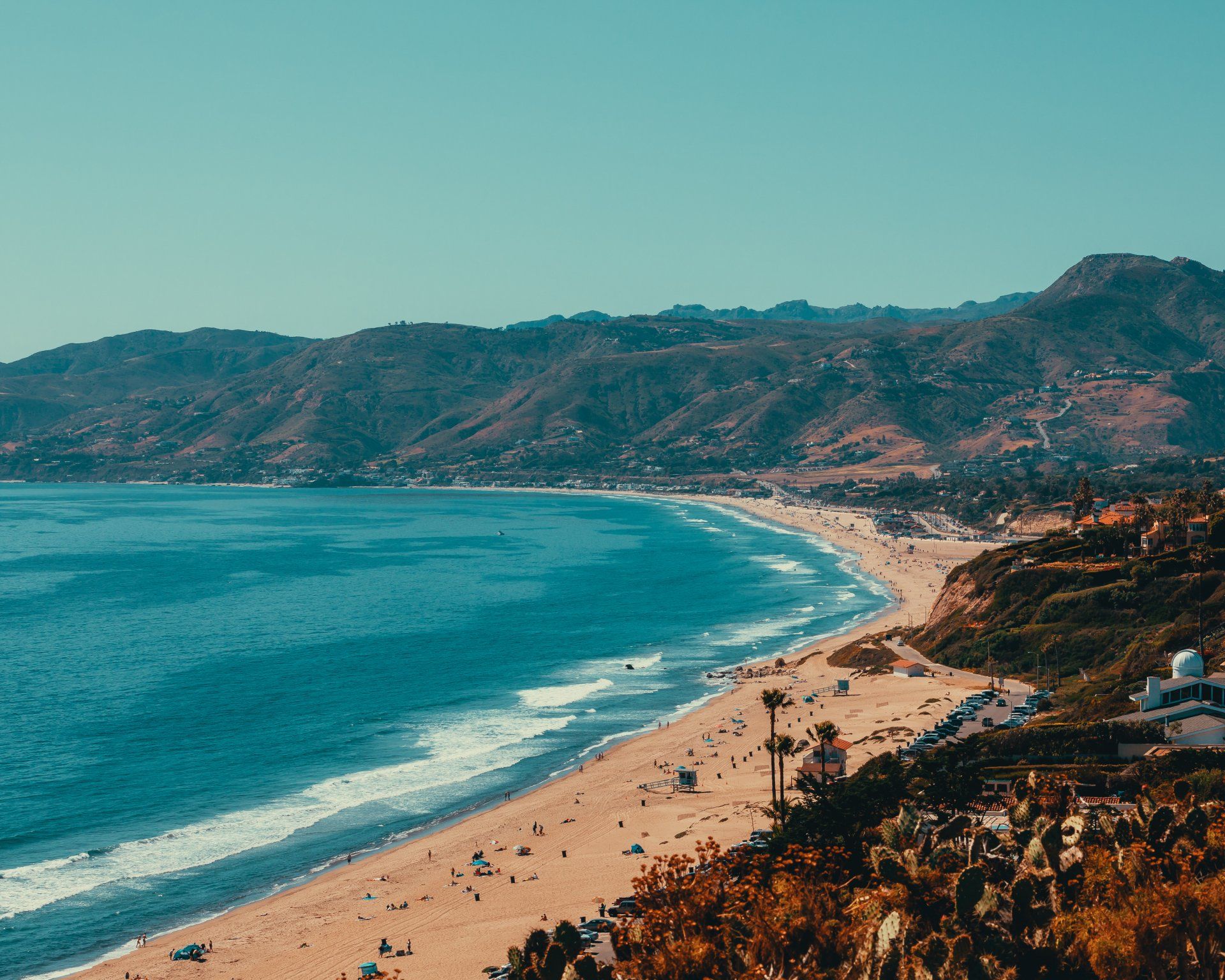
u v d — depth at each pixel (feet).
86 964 239.91
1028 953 129.39
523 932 243.19
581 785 360.89
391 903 268.62
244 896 276.82
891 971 124.26
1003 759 288.71
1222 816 167.84
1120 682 380.17
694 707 465.06
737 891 151.33
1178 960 127.03
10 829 320.50
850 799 218.79
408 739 416.26
